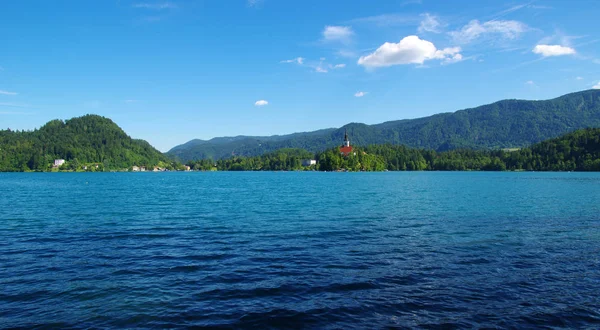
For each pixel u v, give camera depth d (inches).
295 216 1378.0
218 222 1234.0
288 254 783.7
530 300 522.9
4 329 428.5
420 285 585.9
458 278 621.3
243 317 466.0
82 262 721.6
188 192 2778.1
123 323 447.8
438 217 1352.1
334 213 1467.8
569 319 461.7
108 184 4185.5
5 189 3176.7
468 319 460.8
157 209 1627.7
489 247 852.0
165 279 615.2
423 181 4628.4
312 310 487.8
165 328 435.2
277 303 511.2
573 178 5383.9
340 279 616.1
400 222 1231.5
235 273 648.4
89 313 476.1
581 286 581.3
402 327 438.9
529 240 933.8
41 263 713.6
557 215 1417.3
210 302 514.6
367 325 444.1
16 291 554.9
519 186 3417.8
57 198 2226.9
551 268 681.0
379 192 2701.8
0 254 786.8
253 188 3294.8
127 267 685.9
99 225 1179.3
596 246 864.3
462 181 4594.0
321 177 6402.6
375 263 713.0
